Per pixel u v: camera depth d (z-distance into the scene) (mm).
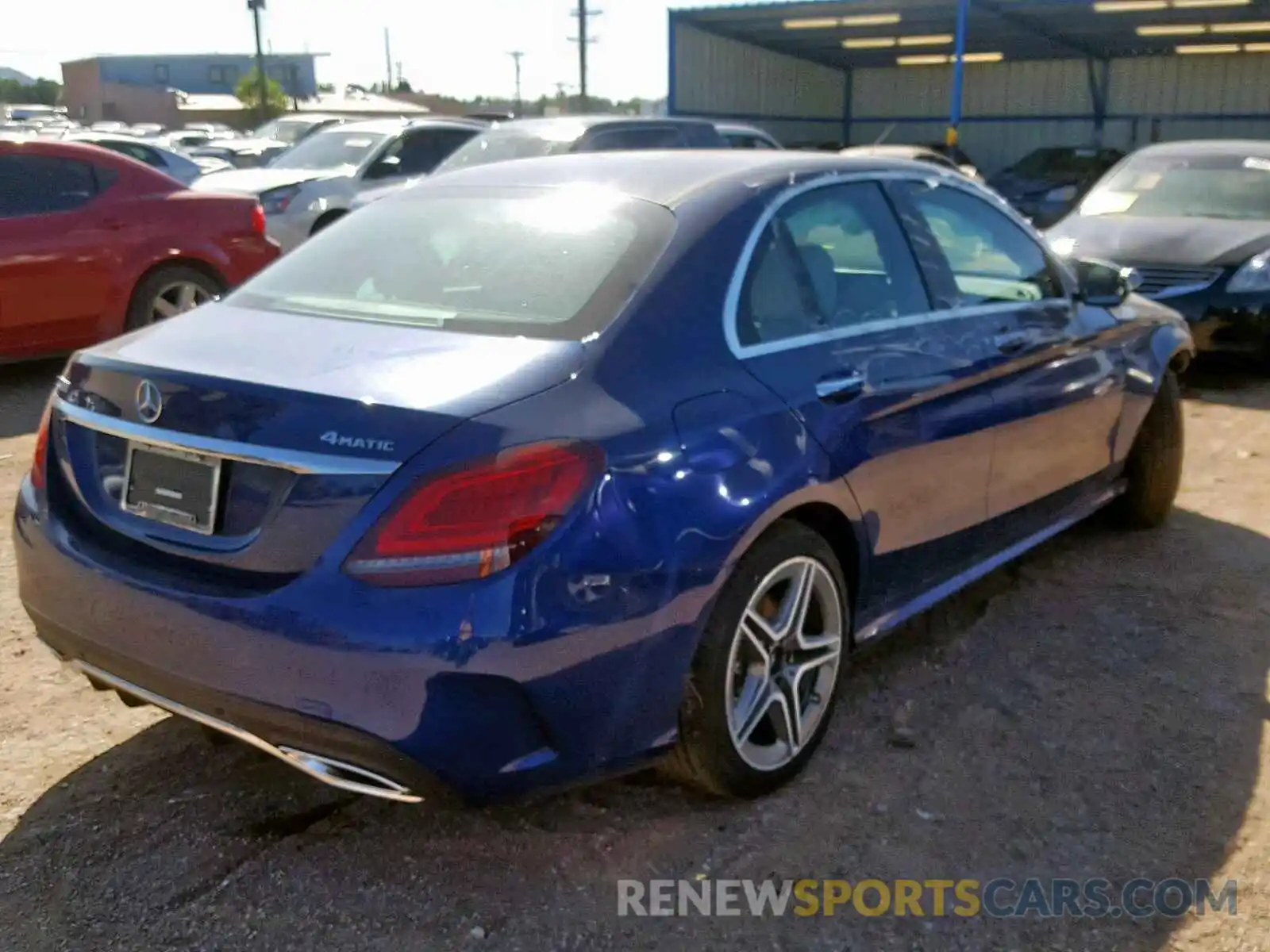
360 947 2609
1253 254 8352
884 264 3676
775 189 3406
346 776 2594
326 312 3164
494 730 2506
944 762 3365
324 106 62344
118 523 2844
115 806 3107
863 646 3543
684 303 2998
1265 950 2621
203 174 16203
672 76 27062
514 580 2455
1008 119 31703
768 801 3160
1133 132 30031
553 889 2807
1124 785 3258
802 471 3031
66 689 3730
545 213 3359
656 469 2693
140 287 8133
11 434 6801
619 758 2736
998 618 4359
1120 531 5301
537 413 2590
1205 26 24438
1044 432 4211
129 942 2609
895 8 23938
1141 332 4859
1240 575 4770
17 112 58438
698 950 2619
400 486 2439
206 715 2676
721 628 2861
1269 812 3129
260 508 2594
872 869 2895
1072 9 23016
